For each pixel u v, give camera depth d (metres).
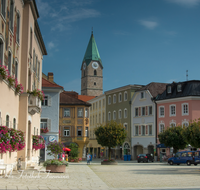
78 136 62.69
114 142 43.09
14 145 17.31
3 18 17.67
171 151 55.25
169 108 58.06
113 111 75.88
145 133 63.56
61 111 62.91
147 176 22.55
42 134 43.28
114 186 15.83
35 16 26.69
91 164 44.41
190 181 18.59
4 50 18.09
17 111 22.47
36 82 31.59
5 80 18.20
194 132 28.39
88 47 167.25
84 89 165.38
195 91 54.59
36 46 30.89
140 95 65.88
